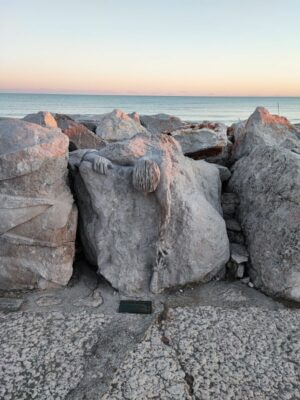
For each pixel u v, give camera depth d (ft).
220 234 12.68
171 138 14.05
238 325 10.61
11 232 11.95
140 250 12.38
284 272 11.71
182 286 12.54
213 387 8.54
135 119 26.81
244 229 13.98
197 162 15.34
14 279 12.23
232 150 20.12
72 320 10.82
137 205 12.32
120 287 12.26
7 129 12.09
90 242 13.09
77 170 13.08
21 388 8.51
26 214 11.71
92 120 27.86
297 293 11.60
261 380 8.75
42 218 11.85
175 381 8.70
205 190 14.44
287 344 9.87
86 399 8.23
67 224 12.30
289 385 8.63
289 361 9.32
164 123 27.78
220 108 233.76
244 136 19.02
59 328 10.44
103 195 12.37
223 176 16.62
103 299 11.98
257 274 12.59
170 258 12.34
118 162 12.76
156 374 8.89
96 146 18.29
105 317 10.98
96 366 9.13
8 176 11.44
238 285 12.78
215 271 12.93
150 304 11.71
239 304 11.68
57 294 12.22
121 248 12.39
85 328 10.46
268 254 12.29
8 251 12.06
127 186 12.30
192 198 12.72
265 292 12.25
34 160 11.38
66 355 9.45
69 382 8.67
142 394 8.36
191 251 12.26
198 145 19.39
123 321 10.81
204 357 9.40
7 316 10.97
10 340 9.91
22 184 11.60
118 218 12.39
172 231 12.30
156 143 13.50
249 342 9.93
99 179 12.37
